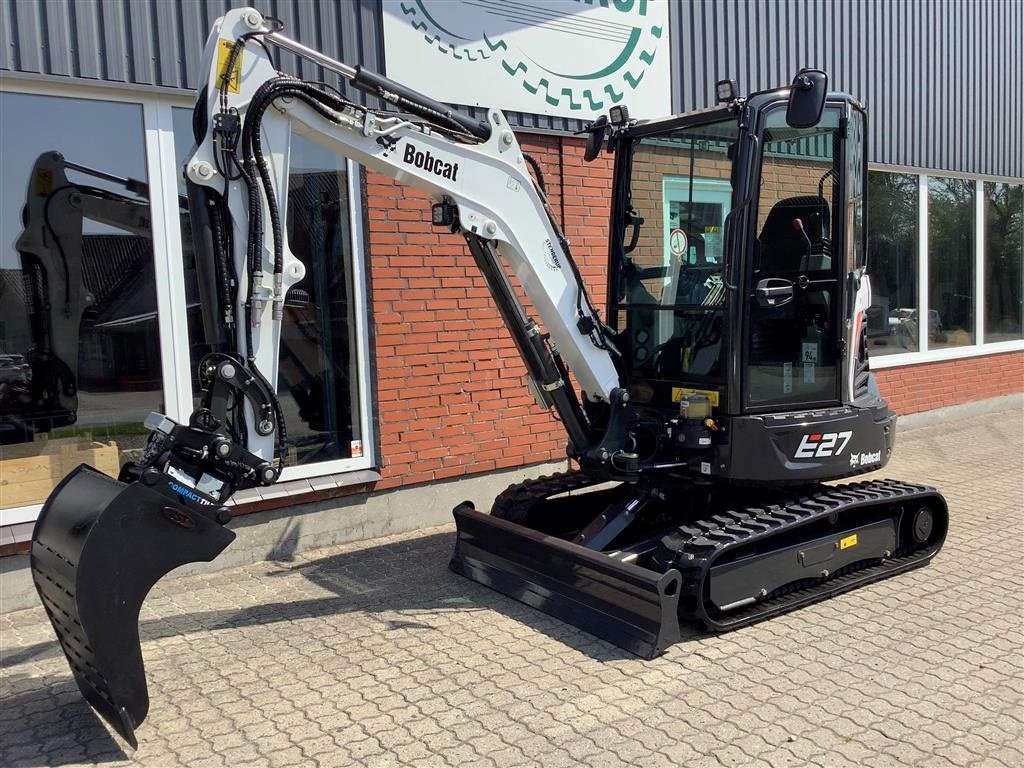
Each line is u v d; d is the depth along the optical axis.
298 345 5.75
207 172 3.45
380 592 4.97
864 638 4.19
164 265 5.21
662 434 4.69
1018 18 10.77
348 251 5.93
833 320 4.77
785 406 4.62
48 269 4.93
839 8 8.78
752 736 3.27
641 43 7.12
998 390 11.09
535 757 3.16
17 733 3.46
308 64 5.54
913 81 9.59
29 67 4.65
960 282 10.65
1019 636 4.18
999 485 7.29
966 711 3.44
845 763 3.08
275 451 3.67
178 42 5.11
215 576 5.30
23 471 4.89
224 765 3.16
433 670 3.92
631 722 3.40
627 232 5.11
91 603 3.11
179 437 3.42
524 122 6.52
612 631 4.18
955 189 10.45
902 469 7.99
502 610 4.64
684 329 4.77
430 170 4.11
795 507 4.62
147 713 3.43
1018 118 10.92
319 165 5.79
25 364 4.90
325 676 3.88
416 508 6.23
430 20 5.96
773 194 4.49
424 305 6.14
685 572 4.16
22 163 4.82
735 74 7.90
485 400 6.48
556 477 5.55
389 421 6.04
